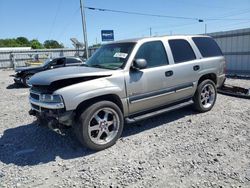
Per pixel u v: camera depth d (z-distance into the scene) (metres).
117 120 4.42
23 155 4.20
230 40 14.66
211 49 6.34
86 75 4.12
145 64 4.52
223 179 3.23
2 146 4.61
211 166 3.56
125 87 4.48
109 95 4.37
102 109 4.22
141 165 3.68
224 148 4.12
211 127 5.12
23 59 32.44
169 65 5.20
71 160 3.96
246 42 13.75
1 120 6.32
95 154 4.13
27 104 8.23
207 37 6.43
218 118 5.69
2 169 3.75
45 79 4.06
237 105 6.79
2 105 8.19
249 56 13.68
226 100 7.41
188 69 5.52
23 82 12.68
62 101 3.88
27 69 12.62
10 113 7.02
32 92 4.46
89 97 4.05
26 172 3.65
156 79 4.91
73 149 4.35
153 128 5.21
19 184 3.33
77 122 4.09
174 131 4.98
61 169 3.69
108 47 5.41
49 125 4.07
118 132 4.45
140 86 4.68
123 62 4.63
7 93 10.95
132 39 5.16
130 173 3.47
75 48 34.56
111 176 3.42
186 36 5.88
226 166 3.55
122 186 3.17
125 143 4.51
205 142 4.39
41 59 32.62
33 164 3.88
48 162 3.93
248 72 13.83
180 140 4.52
